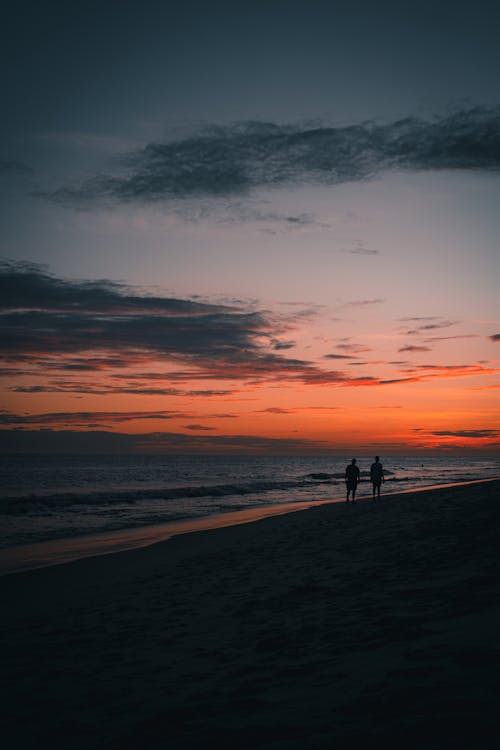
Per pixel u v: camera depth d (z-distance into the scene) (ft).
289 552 34.24
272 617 18.76
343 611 17.78
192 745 9.18
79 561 39.58
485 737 7.53
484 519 35.14
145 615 21.81
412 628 14.20
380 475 73.05
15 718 11.93
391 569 23.72
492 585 17.76
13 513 80.43
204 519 71.31
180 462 530.68
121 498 104.42
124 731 10.44
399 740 7.91
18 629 21.56
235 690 11.98
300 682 11.74
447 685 9.73
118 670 14.98
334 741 8.29
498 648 11.27
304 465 451.94
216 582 27.32
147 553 42.22
